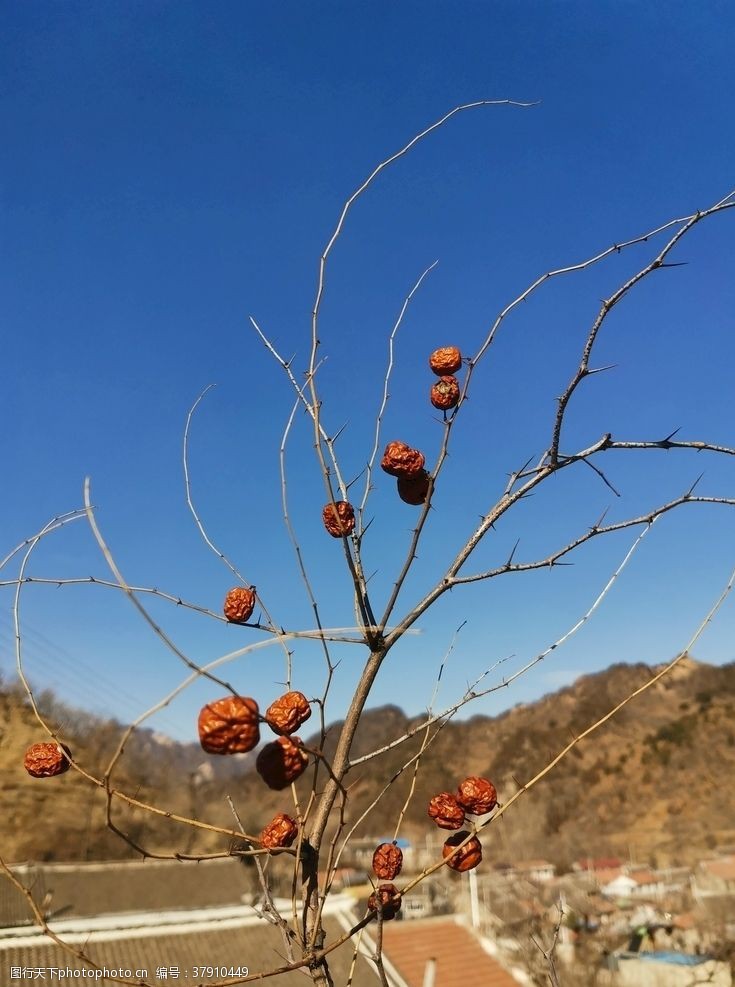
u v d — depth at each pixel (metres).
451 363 2.51
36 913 1.96
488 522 2.37
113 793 1.93
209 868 28.19
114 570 1.66
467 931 19.83
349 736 2.17
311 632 1.77
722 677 76.44
